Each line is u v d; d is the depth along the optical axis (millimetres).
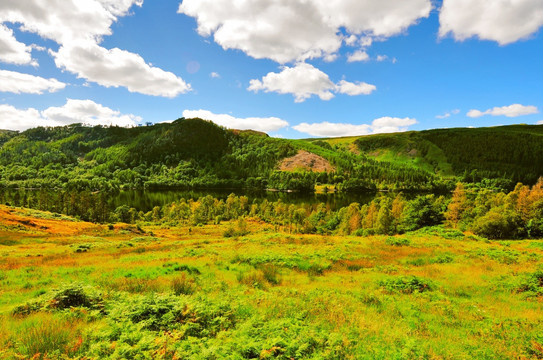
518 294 14562
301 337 7297
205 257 24516
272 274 17781
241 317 9117
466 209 60656
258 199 181000
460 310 11680
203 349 6113
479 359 7234
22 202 109500
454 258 24203
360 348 7254
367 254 26281
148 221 108250
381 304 12156
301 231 81500
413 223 55000
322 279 17297
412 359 6832
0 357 5875
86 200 100438
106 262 22672
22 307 9203
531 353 7641
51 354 5867
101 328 7461
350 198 188500
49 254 29109
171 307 8781
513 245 32844
